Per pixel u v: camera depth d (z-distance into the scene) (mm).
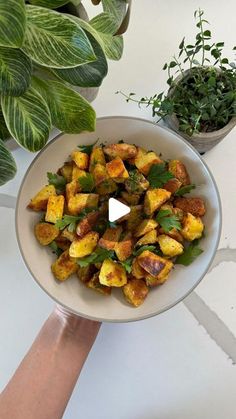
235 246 498
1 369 501
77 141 444
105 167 438
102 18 384
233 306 492
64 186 451
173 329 495
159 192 421
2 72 327
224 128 439
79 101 379
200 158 432
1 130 395
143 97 507
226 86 447
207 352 492
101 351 496
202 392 490
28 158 504
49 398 450
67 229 427
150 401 491
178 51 509
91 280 434
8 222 505
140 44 512
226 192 503
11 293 504
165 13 515
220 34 510
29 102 366
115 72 510
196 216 437
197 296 494
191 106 441
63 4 351
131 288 427
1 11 284
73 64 328
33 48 328
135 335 496
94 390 494
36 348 471
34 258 434
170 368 493
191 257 432
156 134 442
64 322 479
